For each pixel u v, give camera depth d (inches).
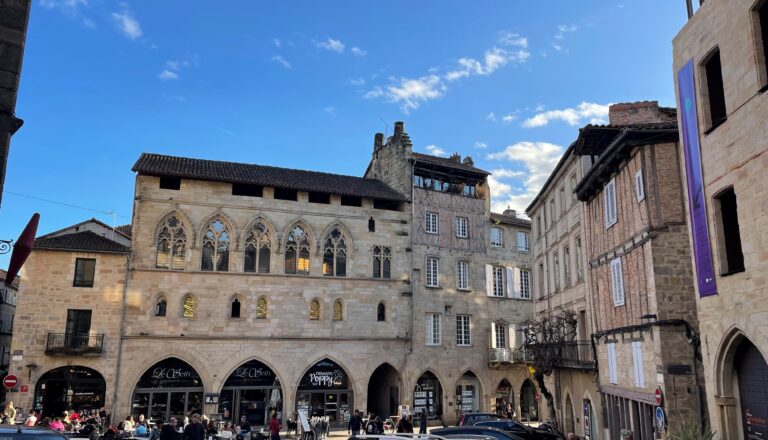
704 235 650.8
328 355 1610.5
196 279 1517.0
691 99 678.5
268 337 1552.7
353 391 1627.7
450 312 1831.9
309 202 1674.5
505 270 1996.8
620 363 887.1
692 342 722.2
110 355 1407.5
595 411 1028.5
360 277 1690.5
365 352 1658.5
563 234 1245.7
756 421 589.0
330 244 1684.3
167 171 1521.9
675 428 698.8
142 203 1507.1
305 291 1616.6
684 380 714.2
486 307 1913.1
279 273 1596.9
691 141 678.5
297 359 1574.8
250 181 1593.3
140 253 1481.3
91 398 1401.3
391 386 1766.7
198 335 1487.5
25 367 1339.8
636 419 836.0
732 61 598.5
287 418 1530.5
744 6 577.3
